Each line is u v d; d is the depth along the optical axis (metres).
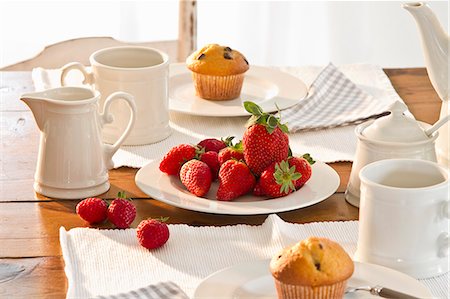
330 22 3.08
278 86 1.86
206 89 1.81
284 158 1.49
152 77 1.66
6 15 3.00
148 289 1.30
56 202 1.51
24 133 1.71
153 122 1.68
